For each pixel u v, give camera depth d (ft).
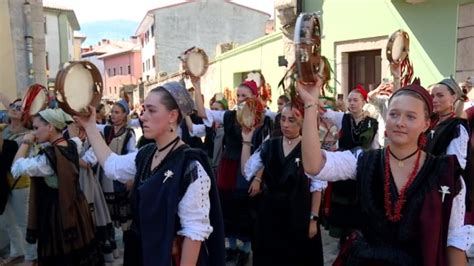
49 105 14.29
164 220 6.89
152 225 6.97
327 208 15.43
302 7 33.14
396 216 6.21
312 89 6.65
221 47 57.67
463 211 6.33
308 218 10.66
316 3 32.99
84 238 12.09
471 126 12.34
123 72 157.17
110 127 16.42
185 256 6.80
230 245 15.85
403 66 12.50
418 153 6.50
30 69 31.12
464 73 25.88
